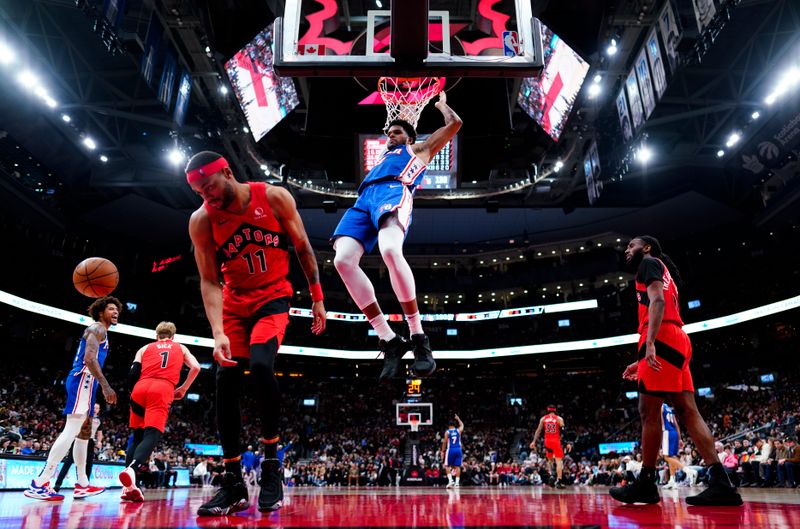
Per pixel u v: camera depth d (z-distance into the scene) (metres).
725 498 3.21
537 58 6.32
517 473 27.08
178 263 37.03
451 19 7.79
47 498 4.64
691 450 18.72
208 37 13.96
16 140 24.97
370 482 27.09
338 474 27.25
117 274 5.26
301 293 40.91
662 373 3.39
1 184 25.56
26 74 20.80
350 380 44.56
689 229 35.75
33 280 30.31
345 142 15.86
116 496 5.66
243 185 2.93
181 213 32.62
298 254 3.08
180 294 37.66
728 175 30.98
